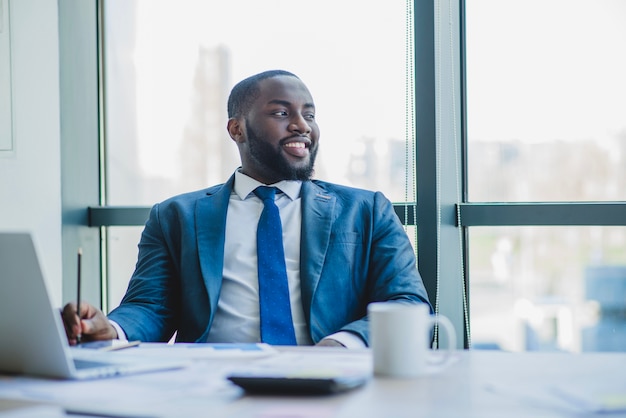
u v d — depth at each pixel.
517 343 2.74
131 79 3.14
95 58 3.13
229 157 3.06
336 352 1.50
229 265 2.22
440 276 2.63
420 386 1.17
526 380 1.20
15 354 1.28
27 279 1.22
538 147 2.72
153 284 2.22
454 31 2.74
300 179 2.34
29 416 0.96
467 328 2.73
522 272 2.72
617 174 2.66
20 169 3.02
